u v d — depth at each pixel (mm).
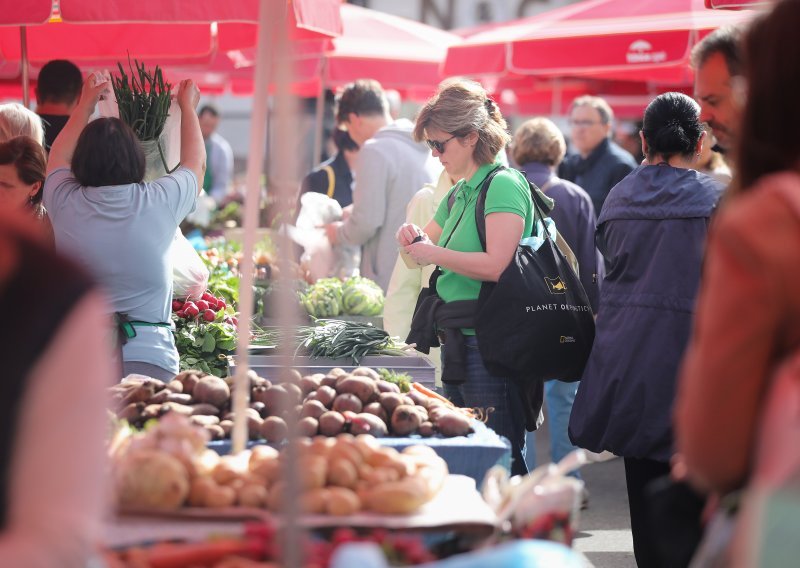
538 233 4578
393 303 5738
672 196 4125
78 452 1461
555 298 4391
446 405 3928
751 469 1882
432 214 5652
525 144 6250
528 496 2686
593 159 8117
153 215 4316
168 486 2729
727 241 1821
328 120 13633
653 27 7840
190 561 2471
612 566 5148
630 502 4270
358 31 10711
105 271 4246
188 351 5188
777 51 1921
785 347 1815
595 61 8031
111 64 8914
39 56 8039
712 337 1831
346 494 2744
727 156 3254
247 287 3377
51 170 4480
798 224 1791
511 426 4527
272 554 2500
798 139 1923
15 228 1541
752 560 1783
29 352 1446
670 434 4027
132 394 3621
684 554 2301
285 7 2398
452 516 2742
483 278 4375
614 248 4258
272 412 3652
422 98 13094
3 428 1430
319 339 4883
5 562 1388
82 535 1440
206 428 3447
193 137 4664
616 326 4188
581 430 4250
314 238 6879
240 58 10531
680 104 4207
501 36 8734
